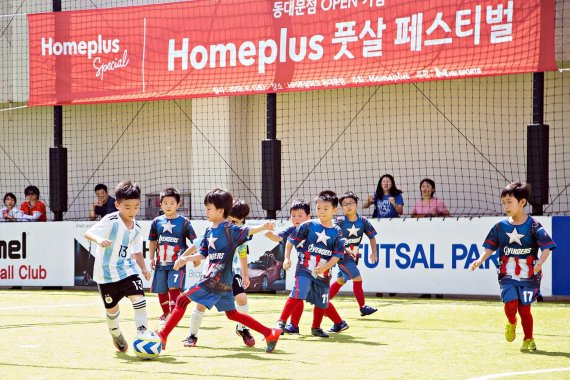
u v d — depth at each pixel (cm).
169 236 1315
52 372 855
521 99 1962
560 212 1917
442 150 2041
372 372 860
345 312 1445
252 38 1798
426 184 1791
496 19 1606
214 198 1000
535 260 1021
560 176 1927
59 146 1988
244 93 1798
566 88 1917
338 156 2145
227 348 1036
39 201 2098
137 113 2338
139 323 957
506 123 1975
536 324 1275
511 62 1594
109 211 1986
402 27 1680
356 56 1716
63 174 1994
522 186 1021
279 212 2189
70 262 1952
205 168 2152
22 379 815
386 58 1692
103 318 1355
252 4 1802
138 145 2334
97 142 2389
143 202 2331
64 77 1959
